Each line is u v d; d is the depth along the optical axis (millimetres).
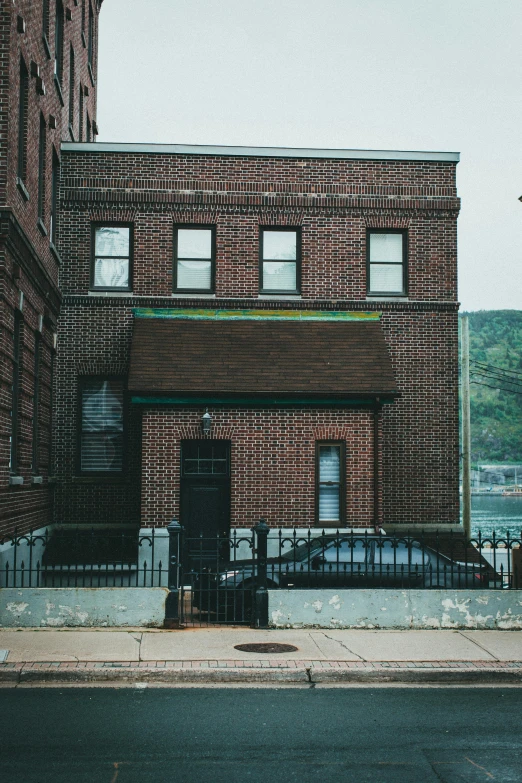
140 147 23047
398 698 9883
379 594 13531
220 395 20078
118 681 10539
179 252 23219
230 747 7875
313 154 23453
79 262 22750
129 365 20672
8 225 14711
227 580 14430
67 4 22859
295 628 13391
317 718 8922
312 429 20500
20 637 12344
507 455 113812
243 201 23203
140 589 13375
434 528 22953
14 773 7059
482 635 13062
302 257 23281
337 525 20391
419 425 23203
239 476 20250
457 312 23578
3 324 14984
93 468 22438
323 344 21766
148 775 7062
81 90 28531
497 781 7020
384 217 23578
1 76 14914
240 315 22391
